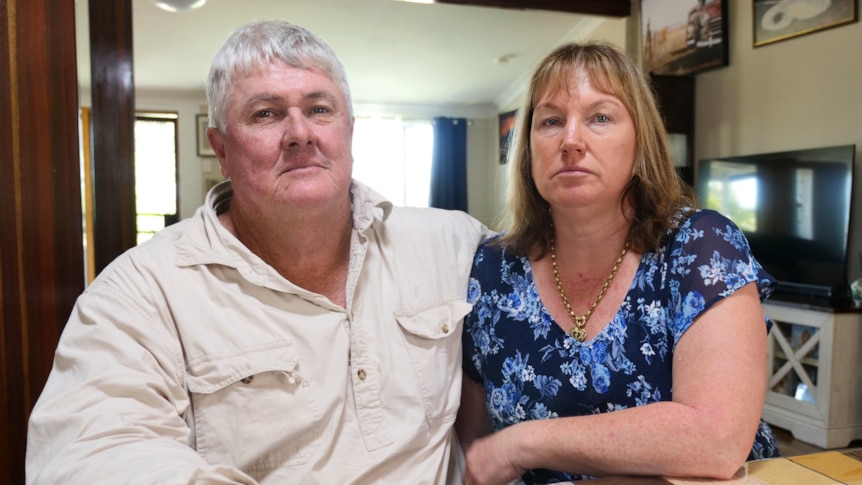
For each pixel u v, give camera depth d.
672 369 0.92
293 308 0.97
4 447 1.00
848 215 2.86
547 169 0.98
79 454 0.71
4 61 0.99
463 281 1.14
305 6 4.61
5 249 0.99
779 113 3.38
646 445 0.79
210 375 0.89
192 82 6.33
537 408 1.03
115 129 1.69
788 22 3.29
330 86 0.98
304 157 0.95
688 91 3.90
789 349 2.94
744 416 0.78
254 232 1.05
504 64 6.19
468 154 8.19
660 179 1.01
